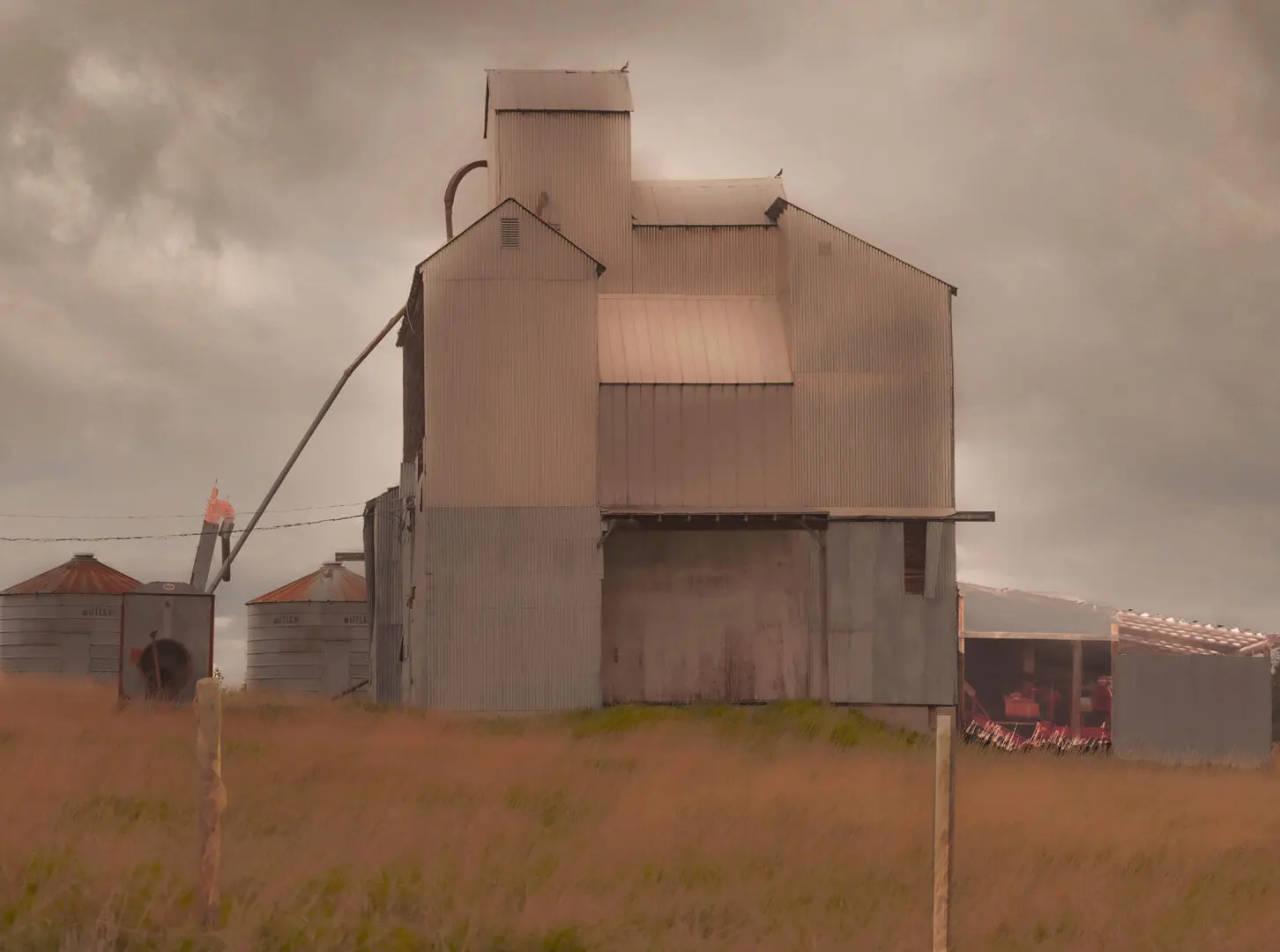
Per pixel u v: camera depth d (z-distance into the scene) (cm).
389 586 5262
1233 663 4566
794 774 2889
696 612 4622
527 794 2336
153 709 3762
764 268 5084
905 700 4603
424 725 3756
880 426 4712
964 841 2014
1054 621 4722
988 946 1427
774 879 1677
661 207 5153
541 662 4469
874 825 2131
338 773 2505
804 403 4691
